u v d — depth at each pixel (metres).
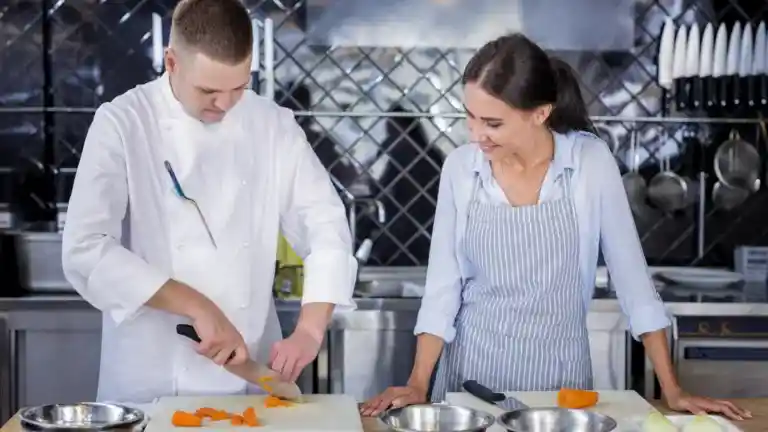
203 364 1.99
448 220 2.13
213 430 1.63
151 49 3.52
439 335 2.09
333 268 2.00
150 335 1.97
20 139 3.47
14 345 3.00
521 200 2.08
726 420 1.81
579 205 2.04
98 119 1.92
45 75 3.49
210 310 1.84
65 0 3.48
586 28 3.55
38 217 3.50
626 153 3.59
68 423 1.69
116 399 2.00
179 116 1.96
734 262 3.55
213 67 1.73
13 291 3.13
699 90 3.53
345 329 3.04
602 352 3.04
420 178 3.56
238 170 1.99
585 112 2.13
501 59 1.86
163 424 1.66
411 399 1.95
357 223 3.56
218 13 1.73
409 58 3.54
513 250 2.04
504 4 3.54
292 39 3.52
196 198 1.97
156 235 1.96
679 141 3.61
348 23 3.53
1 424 3.00
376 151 3.55
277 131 2.06
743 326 3.03
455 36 3.54
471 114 1.91
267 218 2.05
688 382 3.02
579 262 2.07
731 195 3.62
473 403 1.84
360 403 1.98
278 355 1.89
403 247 3.57
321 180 2.09
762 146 3.61
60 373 3.02
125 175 1.92
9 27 3.45
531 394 1.90
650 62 3.58
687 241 3.63
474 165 2.09
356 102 3.54
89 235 1.85
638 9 3.56
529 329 2.07
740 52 3.52
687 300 3.07
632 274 2.05
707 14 3.58
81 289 1.89
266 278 2.06
